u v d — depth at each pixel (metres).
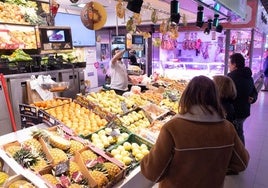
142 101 3.54
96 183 1.62
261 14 9.53
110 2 6.06
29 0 4.17
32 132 2.03
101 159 1.89
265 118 6.26
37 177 1.61
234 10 5.42
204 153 1.32
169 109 3.58
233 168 1.50
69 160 1.79
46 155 1.85
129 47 5.28
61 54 4.42
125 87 5.03
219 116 1.38
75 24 7.03
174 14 4.05
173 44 7.80
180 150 1.31
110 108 2.97
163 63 9.00
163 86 4.82
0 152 1.83
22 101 3.52
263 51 12.16
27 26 3.79
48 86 3.02
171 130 1.33
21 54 3.58
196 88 1.35
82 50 6.17
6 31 3.53
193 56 9.16
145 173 1.39
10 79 3.37
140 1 3.36
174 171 1.37
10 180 1.58
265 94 9.52
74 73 4.39
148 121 3.07
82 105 2.94
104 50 9.38
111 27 8.92
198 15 4.93
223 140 1.35
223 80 3.10
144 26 8.48
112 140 2.34
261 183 3.29
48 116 2.37
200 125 1.33
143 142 2.42
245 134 5.14
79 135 2.25
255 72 10.25
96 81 7.34
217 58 8.77
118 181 1.82
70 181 1.65
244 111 3.54
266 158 4.02
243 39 9.28
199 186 1.37
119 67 4.95
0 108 3.32
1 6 3.61
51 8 3.97
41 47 3.67
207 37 8.77
